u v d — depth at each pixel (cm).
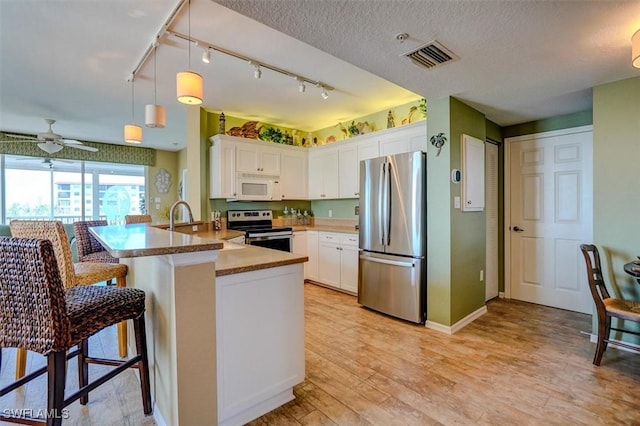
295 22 173
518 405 187
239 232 398
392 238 337
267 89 365
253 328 175
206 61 262
